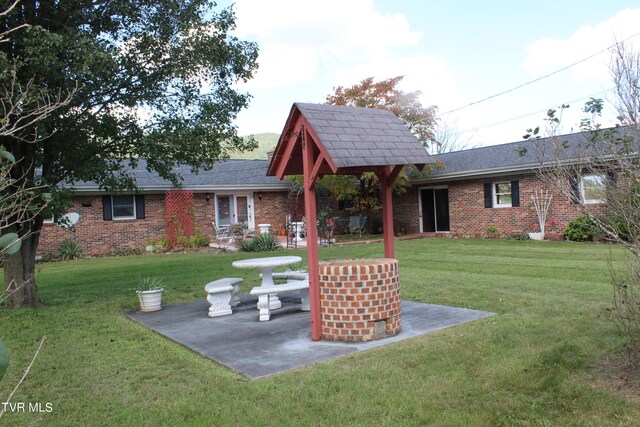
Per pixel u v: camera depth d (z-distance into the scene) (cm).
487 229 1797
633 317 398
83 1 759
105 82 782
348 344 541
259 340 575
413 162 602
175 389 423
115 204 1756
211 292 721
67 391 429
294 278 842
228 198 2097
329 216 2048
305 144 573
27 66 670
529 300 702
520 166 1611
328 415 355
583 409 340
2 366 167
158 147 835
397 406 364
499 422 331
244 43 914
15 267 804
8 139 720
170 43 845
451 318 629
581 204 447
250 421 351
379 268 556
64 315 742
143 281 834
